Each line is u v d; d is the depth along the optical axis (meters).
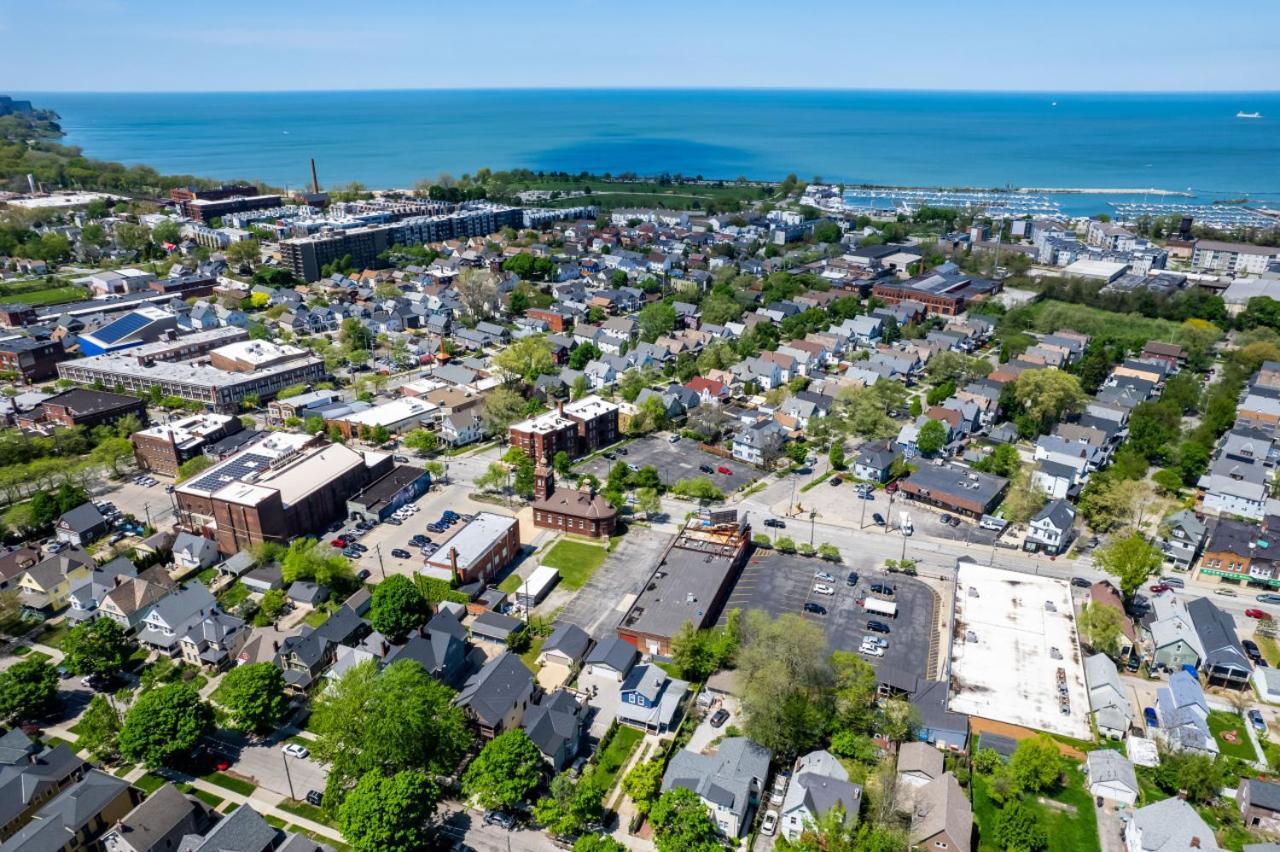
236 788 95.75
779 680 101.00
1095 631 117.50
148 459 176.75
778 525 157.25
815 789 89.19
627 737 104.31
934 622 128.38
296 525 150.62
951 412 193.88
